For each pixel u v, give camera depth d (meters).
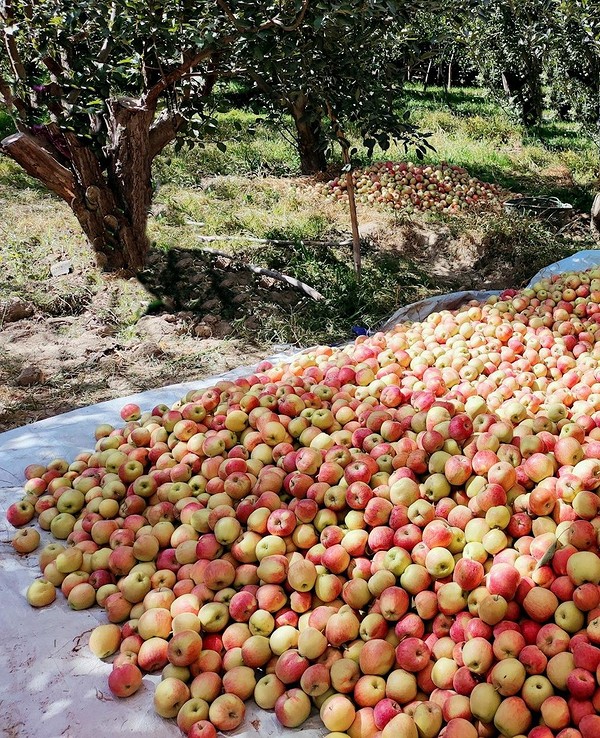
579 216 5.56
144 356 3.23
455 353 2.54
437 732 1.27
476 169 6.59
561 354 2.55
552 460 1.58
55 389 2.94
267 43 3.19
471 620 1.35
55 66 3.51
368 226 4.98
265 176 6.03
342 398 2.21
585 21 4.48
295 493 1.74
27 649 1.54
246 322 3.61
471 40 6.81
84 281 3.85
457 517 1.55
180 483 1.91
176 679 1.41
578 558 1.31
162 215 4.78
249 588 1.56
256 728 1.36
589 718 1.14
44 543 1.91
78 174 3.81
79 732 1.35
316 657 1.41
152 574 1.68
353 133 7.14
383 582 1.46
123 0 3.00
